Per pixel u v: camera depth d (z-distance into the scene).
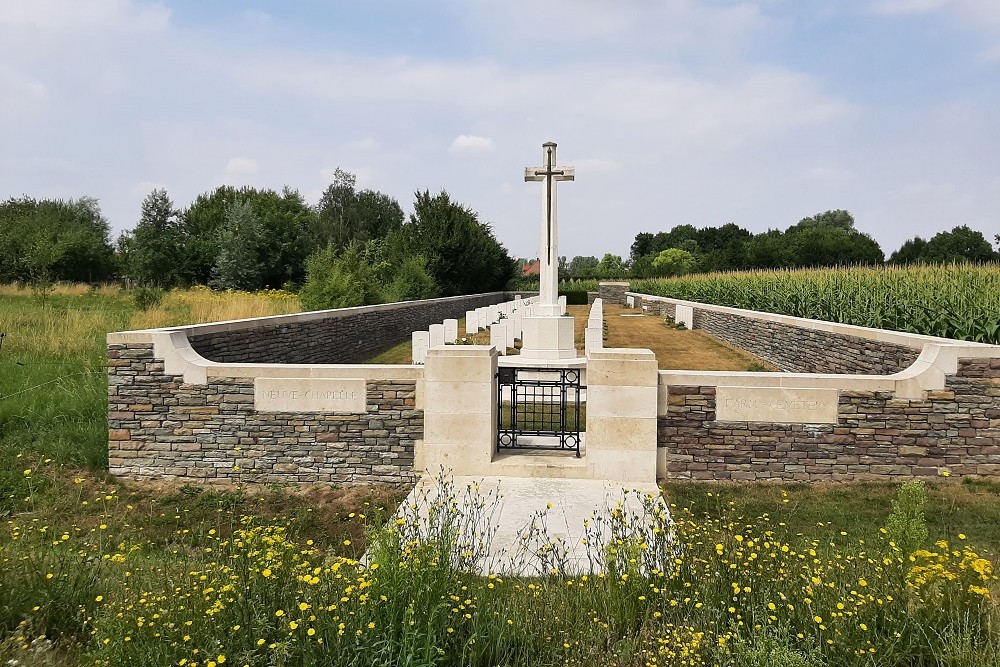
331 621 3.17
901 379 6.78
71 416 8.73
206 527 5.92
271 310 19.44
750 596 3.58
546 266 12.57
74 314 16.38
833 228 68.62
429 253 38.75
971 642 3.25
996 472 6.79
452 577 3.61
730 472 6.91
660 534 4.12
